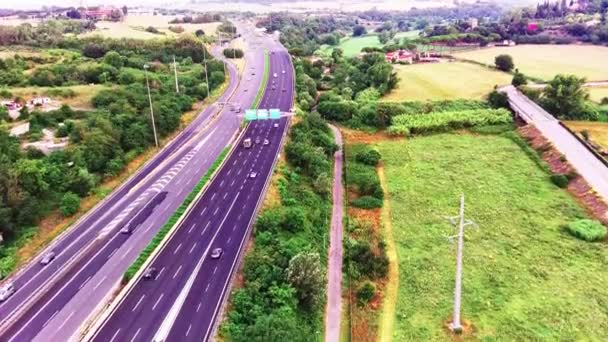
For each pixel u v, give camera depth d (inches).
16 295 3142.2
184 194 4439.0
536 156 5541.3
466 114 6855.3
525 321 2989.7
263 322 2620.6
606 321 2960.1
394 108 7047.2
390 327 3024.1
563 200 4530.0
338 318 3144.7
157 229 3848.4
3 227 3681.1
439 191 4837.6
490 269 3523.6
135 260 3425.2
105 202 4387.3
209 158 5270.7
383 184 5093.5
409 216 4382.4
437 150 5984.3
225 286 3120.1
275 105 6870.1
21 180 3961.6
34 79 6939.0
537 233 3981.3
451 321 3026.6
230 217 3983.8
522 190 4771.2
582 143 5551.2
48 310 2979.8
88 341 2667.3
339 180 5231.3
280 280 3142.2
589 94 7209.6
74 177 4370.1
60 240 3786.9
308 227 3973.9
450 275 3489.2
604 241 3833.7
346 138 6560.0
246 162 5137.8
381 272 3535.9
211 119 6525.6
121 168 4945.9
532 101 7032.5
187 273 3262.8
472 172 5255.9
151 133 5664.4
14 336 2768.2
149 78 7460.6
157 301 2997.0
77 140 4985.2
